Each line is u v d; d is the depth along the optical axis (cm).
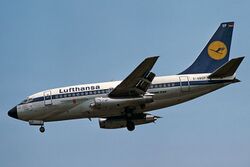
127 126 15100
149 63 13125
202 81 14788
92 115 14838
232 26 15950
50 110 14800
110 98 14325
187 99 14925
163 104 14838
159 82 14688
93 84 14938
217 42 15838
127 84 13975
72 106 14750
